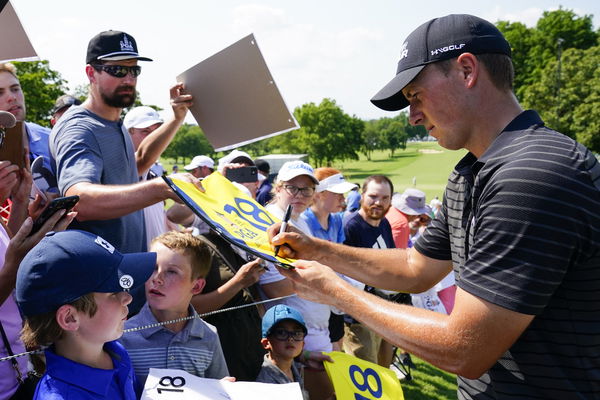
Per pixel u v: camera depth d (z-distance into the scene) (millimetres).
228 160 5078
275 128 2955
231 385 2018
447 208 1935
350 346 4457
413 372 5727
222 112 3018
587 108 54312
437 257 2084
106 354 1793
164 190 2230
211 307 2846
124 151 2939
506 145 1542
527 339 1496
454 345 1458
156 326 2275
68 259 1565
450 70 1635
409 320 1547
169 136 3686
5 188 2207
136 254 1750
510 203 1411
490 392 1635
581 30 81125
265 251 1950
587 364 1456
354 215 4766
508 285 1389
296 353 2908
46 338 1571
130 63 2828
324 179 4496
